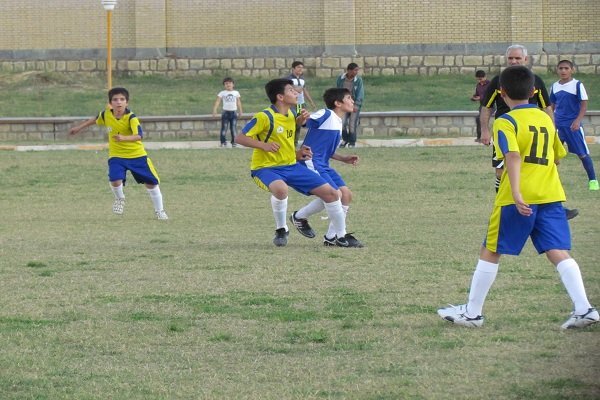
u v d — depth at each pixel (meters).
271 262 22.17
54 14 80.25
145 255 23.41
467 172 41.00
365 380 13.44
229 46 79.88
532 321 16.27
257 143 23.86
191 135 62.84
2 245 25.25
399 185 37.50
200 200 34.81
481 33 77.88
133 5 80.06
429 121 61.38
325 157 25.30
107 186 39.00
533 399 12.53
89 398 12.95
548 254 15.59
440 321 16.44
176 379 13.69
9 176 41.91
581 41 76.62
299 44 79.44
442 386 13.11
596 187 35.16
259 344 15.32
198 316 17.11
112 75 80.06
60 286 19.77
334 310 17.33
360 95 54.16
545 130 15.52
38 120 62.72
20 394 13.16
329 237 24.59
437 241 24.80
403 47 78.56
